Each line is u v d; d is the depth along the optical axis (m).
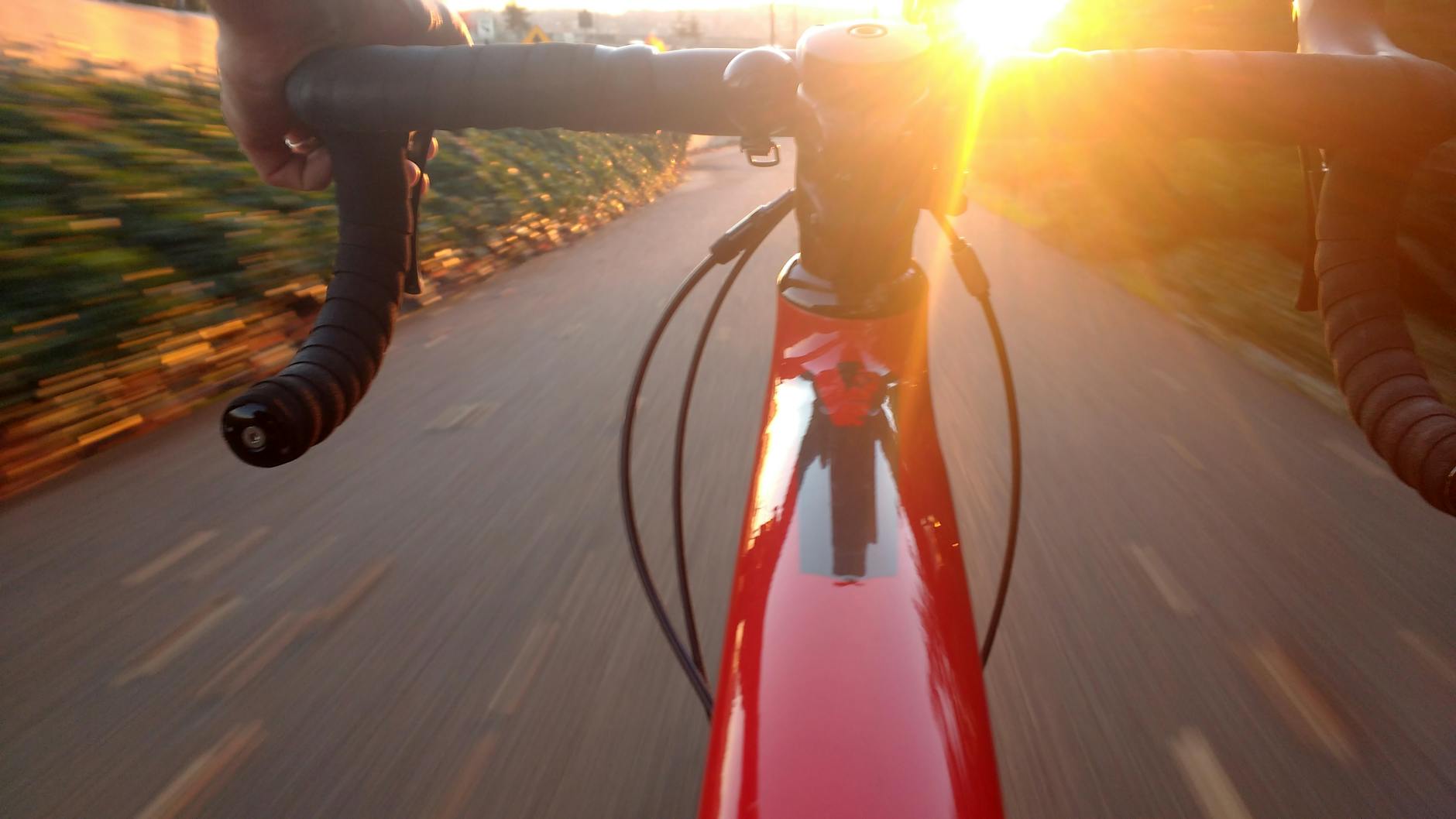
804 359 1.05
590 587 3.05
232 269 5.80
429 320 6.78
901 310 1.07
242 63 1.11
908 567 0.83
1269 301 6.56
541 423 4.55
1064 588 3.07
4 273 4.46
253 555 3.27
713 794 0.71
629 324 6.54
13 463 3.90
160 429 4.50
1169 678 2.60
